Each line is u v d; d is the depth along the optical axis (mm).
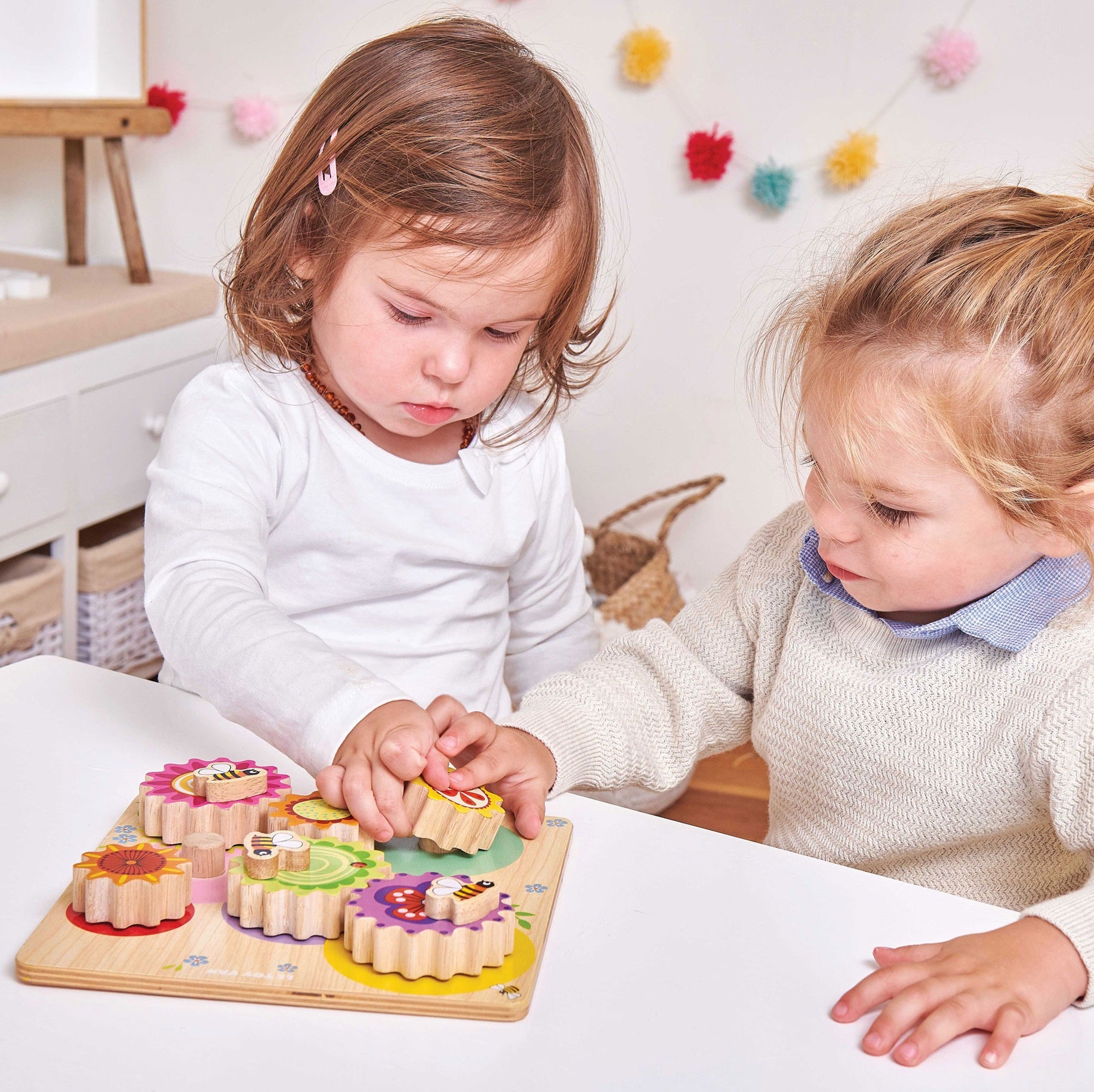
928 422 733
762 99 2107
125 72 1950
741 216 2162
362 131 937
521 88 960
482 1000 566
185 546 916
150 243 2428
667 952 631
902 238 800
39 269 2047
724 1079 544
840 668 901
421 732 719
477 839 699
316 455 1046
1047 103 1971
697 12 2105
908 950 629
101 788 756
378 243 902
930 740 860
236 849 650
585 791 927
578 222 968
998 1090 559
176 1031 544
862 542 777
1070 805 770
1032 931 646
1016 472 733
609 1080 537
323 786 702
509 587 1232
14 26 1887
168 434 1022
